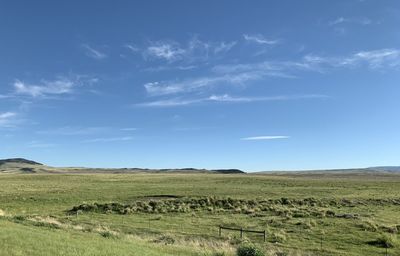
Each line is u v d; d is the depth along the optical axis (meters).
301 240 37.97
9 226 31.33
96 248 24.47
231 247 32.00
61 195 79.25
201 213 57.38
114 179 140.62
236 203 65.25
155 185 109.62
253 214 55.16
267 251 31.16
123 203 64.06
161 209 60.06
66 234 30.16
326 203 66.25
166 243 32.78
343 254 33.03
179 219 51.25
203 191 88.56
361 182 124.88
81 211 57.25
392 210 59.66
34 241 24.25
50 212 58.19
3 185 104.62
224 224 46.78
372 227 43.25
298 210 56.69
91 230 35.59
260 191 89.25
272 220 48.75
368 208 61.75
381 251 34.22
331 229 43.03
